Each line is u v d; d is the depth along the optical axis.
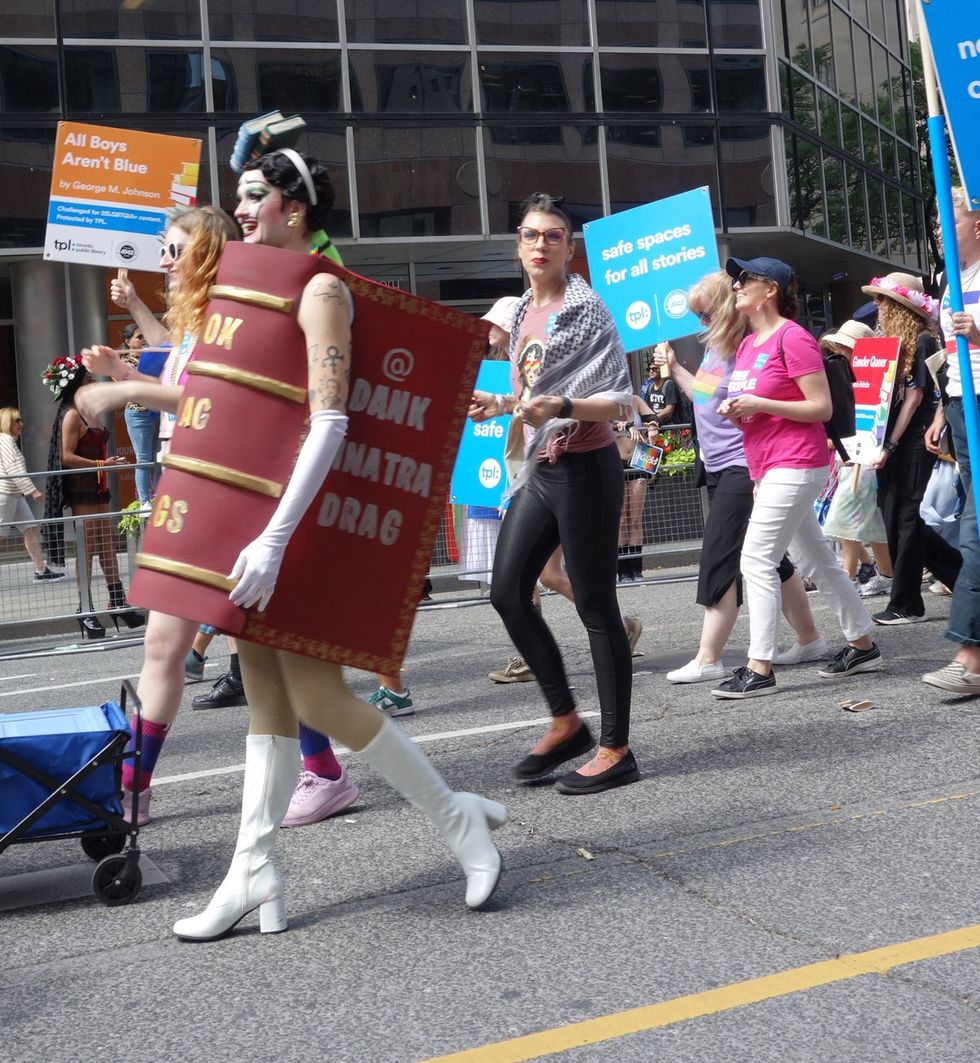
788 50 21.08
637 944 3.20
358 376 3.28
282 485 3.18
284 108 17.45
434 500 3.37
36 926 3.65
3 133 16.50
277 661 3.43
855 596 6.26
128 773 4.45
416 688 7.03
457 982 3.05
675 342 19.11
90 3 16.66
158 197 8.30
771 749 4.96
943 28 5.01
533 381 4.43
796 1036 2.68
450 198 18.16
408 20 17.91
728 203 19.73
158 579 3.20
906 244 27.62
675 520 11.16
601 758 4.61
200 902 3.75
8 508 10.20
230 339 3.22
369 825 4.38
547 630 4.70
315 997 3.02
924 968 2.96
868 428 7.57
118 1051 2.82
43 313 17.16
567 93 18.72
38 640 9.87
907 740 4.94
